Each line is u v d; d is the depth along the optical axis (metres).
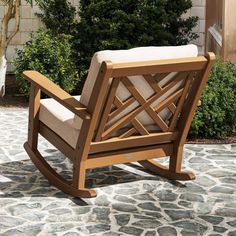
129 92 4.95
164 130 5.40
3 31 8.94
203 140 6.95
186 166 6.07
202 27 10.54
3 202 5.06
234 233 4.59
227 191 5.43
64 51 8.80
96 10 9.45
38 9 10.23
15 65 8.64
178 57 5.07
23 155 6.30
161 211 4.97
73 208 4.98
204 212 4.97
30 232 4.53
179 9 9.81
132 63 4.72
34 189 5.36
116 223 4.72
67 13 9.62
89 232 4.55
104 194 5.29
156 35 9.47
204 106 6.95
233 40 8.12
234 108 7.04
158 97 5.09
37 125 5.71
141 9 9.49
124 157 5.29
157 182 5.61
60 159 6.22
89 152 5.09
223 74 7.37
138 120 5.26
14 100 8.84
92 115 4.82
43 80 5.48
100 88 4.68
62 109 5.51
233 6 8.06
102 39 9.42
